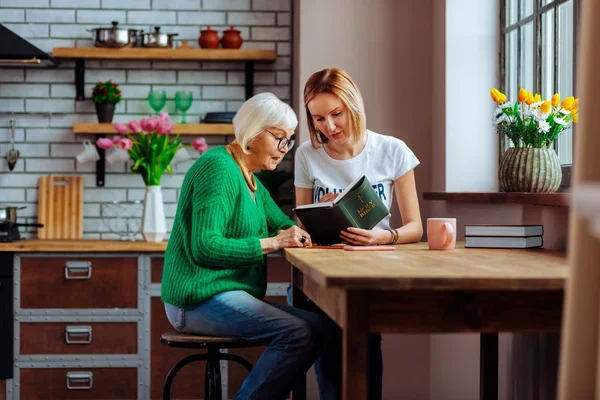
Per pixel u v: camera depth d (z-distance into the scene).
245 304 2.46
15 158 4.58
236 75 4.72
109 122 4.52
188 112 4.70
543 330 1.61
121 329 4.03
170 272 2.60
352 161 2.93
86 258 4.02
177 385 4.04
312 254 2.24
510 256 2.17
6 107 4.64
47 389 4.02
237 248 2.48
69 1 4.65
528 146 2.86
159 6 4.70
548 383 2.65
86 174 4.67
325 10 4.09
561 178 2.86
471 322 1.59
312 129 2.95
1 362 3.99
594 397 1.06
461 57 3.77
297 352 2.36
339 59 4.09
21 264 4.00
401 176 2.94
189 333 2.60
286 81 4.72
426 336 4.05
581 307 1.06
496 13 3.78
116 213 4.61
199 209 2.51
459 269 1.71
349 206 2.58
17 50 4.19
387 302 1.57
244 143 2.68
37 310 4.00
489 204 3.40
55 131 4.66
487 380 2.86
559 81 3.12
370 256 2.16
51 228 4.59
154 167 4.21
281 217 2.99
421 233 2.88
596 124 1.03
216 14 4.71
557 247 2.62
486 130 3.78
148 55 4.49
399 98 4.10
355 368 1.56
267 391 2.38
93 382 4.02
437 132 3.96
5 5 4.62
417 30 4.11
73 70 4.66
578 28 2.88
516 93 3.60
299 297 2.72
